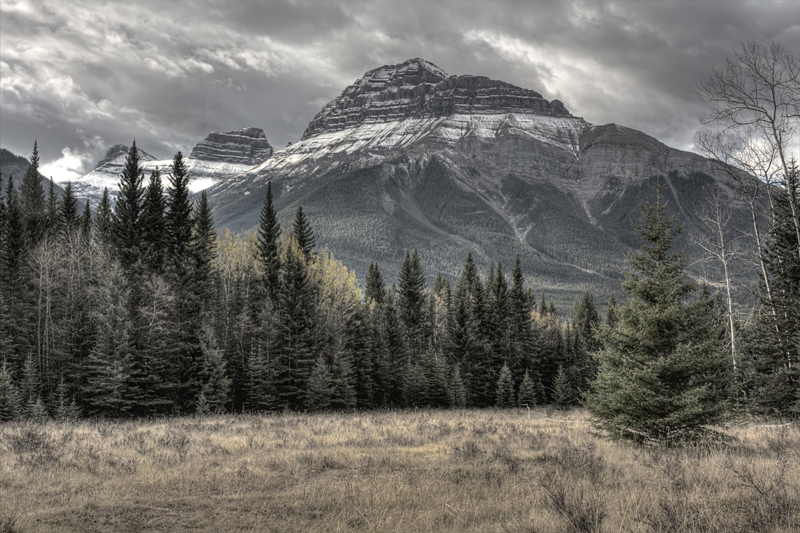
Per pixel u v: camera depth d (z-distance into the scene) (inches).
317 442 704.4
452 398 2320.4
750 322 1098.7
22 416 1487.5
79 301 1898.4
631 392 597.9
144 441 711.7
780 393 1008.9
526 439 721.0
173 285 2100.1
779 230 1007.0
